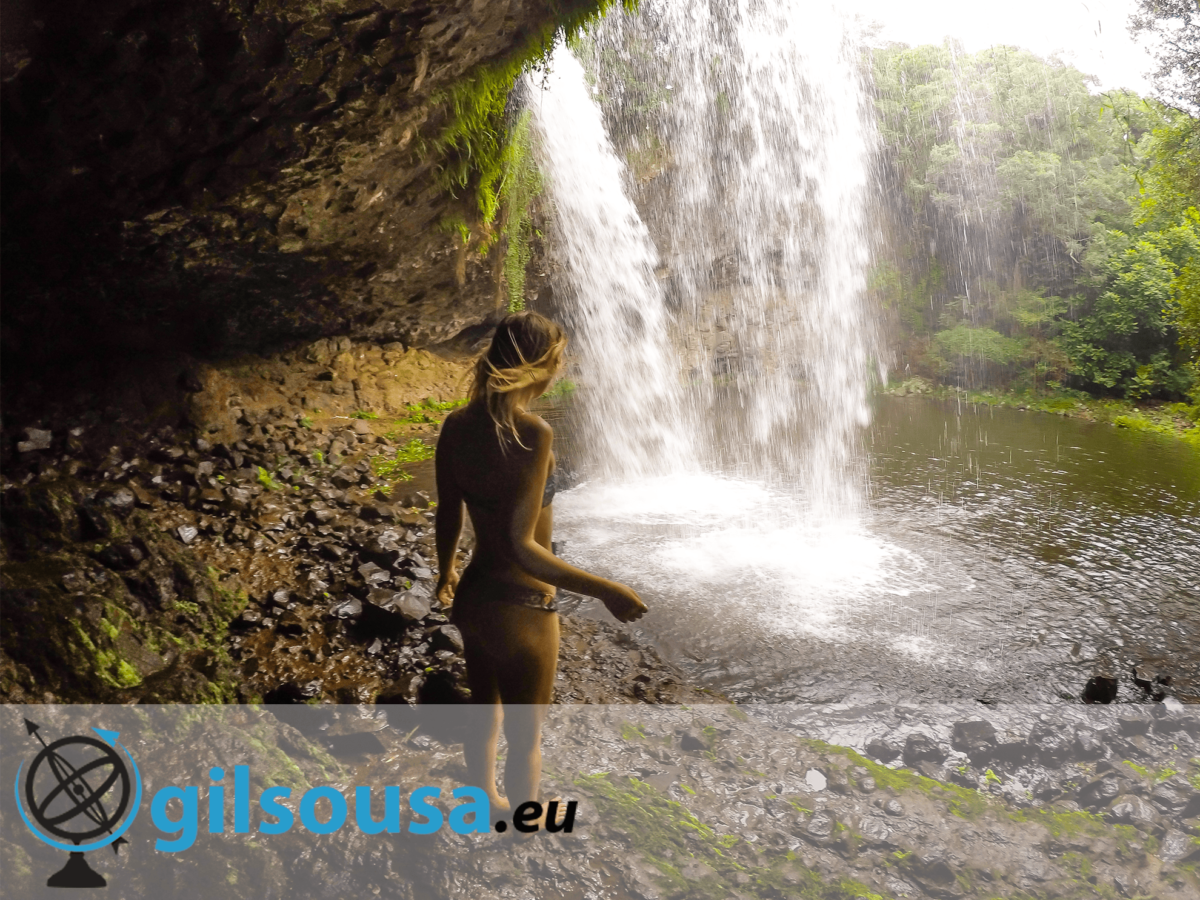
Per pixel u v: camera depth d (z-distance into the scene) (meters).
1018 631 5.41
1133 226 18.41
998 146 18.59
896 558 6.71
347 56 6.02
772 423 13.34
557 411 13.05
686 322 16.77
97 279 7.99
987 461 10.80
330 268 9.25
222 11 5.32
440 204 8.98
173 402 8.54
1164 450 12.09
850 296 18.84
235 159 6.71
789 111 16.92
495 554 2.68
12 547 4.79
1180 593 6.16
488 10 6.17
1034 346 18.19
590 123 13.36
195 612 4.68
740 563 6.43
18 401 7.84
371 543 6.03
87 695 3.65
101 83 5.61
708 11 14.98
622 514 7.70
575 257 13.46
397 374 11.36
